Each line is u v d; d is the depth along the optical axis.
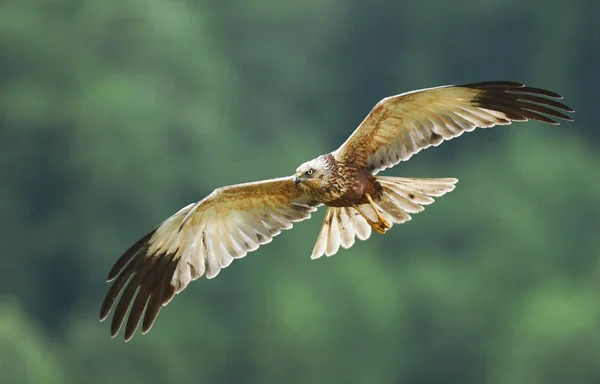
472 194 38.88
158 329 32.38
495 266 36.00
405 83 45.78
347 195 11.25
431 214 38.06
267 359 32.19
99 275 37.88
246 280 33.91
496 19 45.31
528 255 36.41
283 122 44.22
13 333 30.02
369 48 46.28
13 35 41.25
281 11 46.44
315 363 31.75
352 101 45.84
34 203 39.47
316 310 32.59
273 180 11.26
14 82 41.06
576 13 44.69
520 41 45.25
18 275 38.22
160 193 38.31
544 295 33.16
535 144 41.22
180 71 42.22
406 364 33.03
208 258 11.51
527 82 45.00
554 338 30.47
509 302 34.84
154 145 38.69
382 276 34.47
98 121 38.97
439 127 11.30
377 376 32.25
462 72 45.66
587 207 38.72
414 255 37.06
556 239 37.81
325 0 46.56
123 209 38.25
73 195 39.03
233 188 11.27
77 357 32.25
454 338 33.47
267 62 46.00
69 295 38.00
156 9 43.09
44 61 41.25
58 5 42.59
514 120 11.30
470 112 11.27
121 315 11.43
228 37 46.53
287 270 34.31
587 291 33.75
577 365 30.06
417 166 41.59
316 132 44.66
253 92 45.06
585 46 44.53
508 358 31.80
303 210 11.58
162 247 11.47
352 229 11.48
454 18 45.66
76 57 41.69
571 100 44.44
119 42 41.97
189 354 32.50
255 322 33.09
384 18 46.19
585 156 41.31
